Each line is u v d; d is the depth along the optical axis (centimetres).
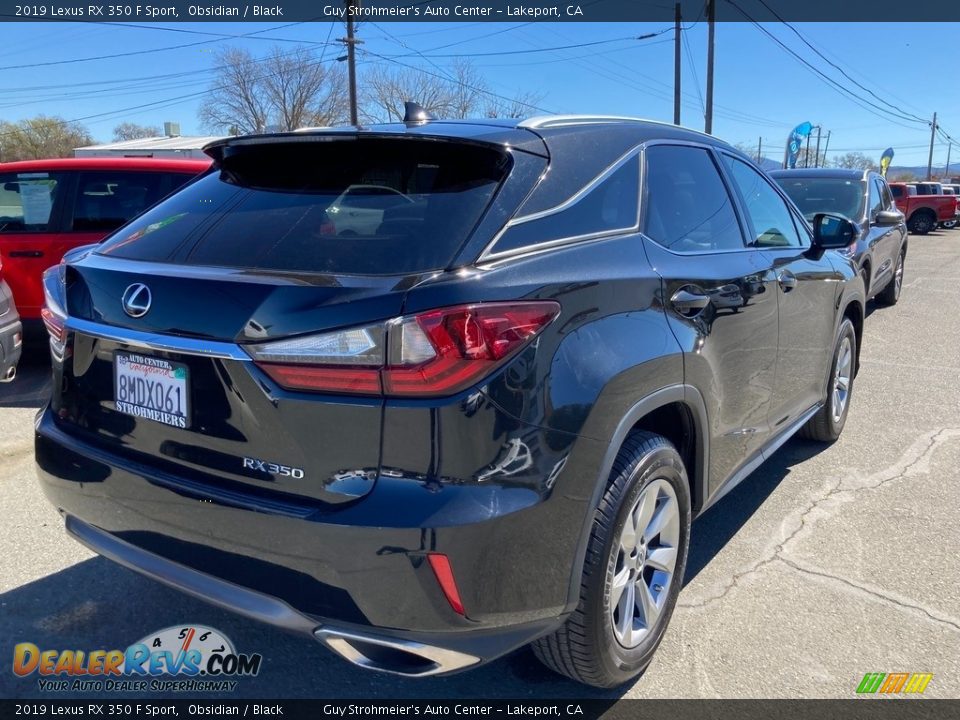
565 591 221
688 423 286
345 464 199
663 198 295
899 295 1202
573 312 221
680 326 266
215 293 212
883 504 414
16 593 320
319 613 206
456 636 205
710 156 346
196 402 217
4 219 632
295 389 199
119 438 241
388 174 245
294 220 236
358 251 214
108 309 238
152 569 236
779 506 411
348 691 268
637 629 264
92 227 628
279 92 3944
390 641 204
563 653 240
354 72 2656
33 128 5834
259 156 277
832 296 438
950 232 3216
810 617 308
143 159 650
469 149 239
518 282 209
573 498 217
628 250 257
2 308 528
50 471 260
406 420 194
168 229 259
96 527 252
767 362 347
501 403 200
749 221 361
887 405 595
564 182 246
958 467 466
